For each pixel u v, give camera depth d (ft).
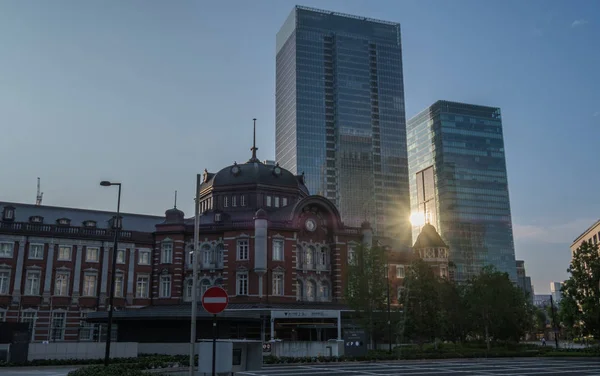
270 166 274.57
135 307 239.71
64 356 150.20
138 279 243.81
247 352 76.02
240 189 261.24
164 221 261.85
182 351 184.24
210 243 241.96
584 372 128.67
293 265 237.25
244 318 207.31
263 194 261.44
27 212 242.99
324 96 631.56
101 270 238.68
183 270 242.78
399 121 649.61
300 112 617.62
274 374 123.85
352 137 623.77
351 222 599.57
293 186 269.23
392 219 617.62
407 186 634.84
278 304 225.97
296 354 172.86
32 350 146.61
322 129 620.08
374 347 226.17
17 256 225.76
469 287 265.54
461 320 241.76
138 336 207.92
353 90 637.30
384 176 627.05
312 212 250.98
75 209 257.14
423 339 248.11
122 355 157.79
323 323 229.86
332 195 604.08
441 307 236.43
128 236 246.06
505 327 247.50
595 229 385.09
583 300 210.18
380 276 201.98
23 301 223.30
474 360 185.06
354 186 610.65
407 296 221.05
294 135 612.29
